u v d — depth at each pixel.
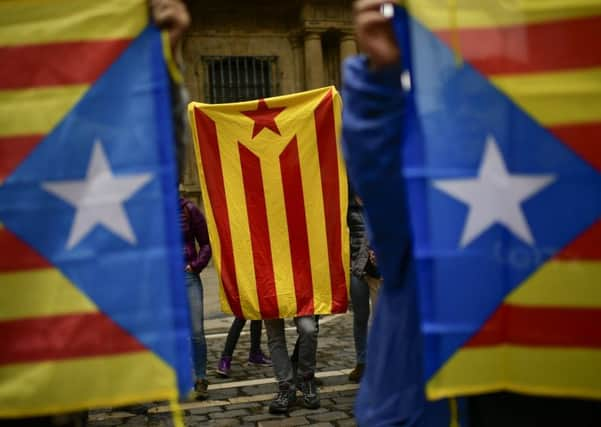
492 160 1.56
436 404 1.76
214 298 9.52
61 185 1.61
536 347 1.54
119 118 1.63
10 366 1.57
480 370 1.55
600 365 1.52
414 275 1.76
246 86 13.50
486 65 1.56
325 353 5.85
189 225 4.50
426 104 1.56
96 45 1.63
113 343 1.60
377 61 1.58
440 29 1.56
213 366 5.54
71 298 1.60
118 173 1.63
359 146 1.64
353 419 3.94
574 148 1.54
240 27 13.36
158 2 1.65
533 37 1.56
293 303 4.01
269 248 4.02
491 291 1.56
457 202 1.56
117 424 4.01
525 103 1.56
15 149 1.60
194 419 4.07
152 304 1.62
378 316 1.90
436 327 1.55
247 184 4.02
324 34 13.50
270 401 4.40
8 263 1.59
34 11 1.61
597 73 1.54
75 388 1.58
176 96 1.79
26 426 1.67
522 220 1.56
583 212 1.54
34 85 1.61
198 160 4.08
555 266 1.54
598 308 1.52
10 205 1.59
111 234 1.62
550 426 1.63
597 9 1.53
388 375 1.80
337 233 4.02
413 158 1.58
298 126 3.97
